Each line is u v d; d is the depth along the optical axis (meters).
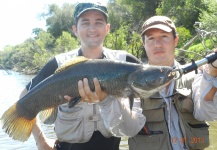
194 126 1.46
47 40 22.48
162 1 13.21
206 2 9.14
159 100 1.43
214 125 3.41
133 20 14.61
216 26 7.02
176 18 11.46
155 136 1.43
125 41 11.16
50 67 1.63
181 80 1.47
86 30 1.59
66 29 22.69
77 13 1.62
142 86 1.29
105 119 1.35
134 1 14.41
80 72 1.30
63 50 18.09
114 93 1.32
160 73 1.27
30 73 21.62
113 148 1.60
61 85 1.33
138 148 1.45
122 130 1.41
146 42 1.50
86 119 1.51
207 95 1.29
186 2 11.33
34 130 1.68
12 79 16.64
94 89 1.30
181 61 5.29
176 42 1.55
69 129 1.53
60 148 1.63
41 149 1.66
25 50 25.41
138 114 1.41
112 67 1.30
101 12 1.59
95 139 1.55
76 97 1.33
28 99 1.39
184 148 1.40
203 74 1.29
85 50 1.63
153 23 1.48
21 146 3.20
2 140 3.38
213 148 2.69
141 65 1.32
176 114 1.43
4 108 6.09
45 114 1.40
